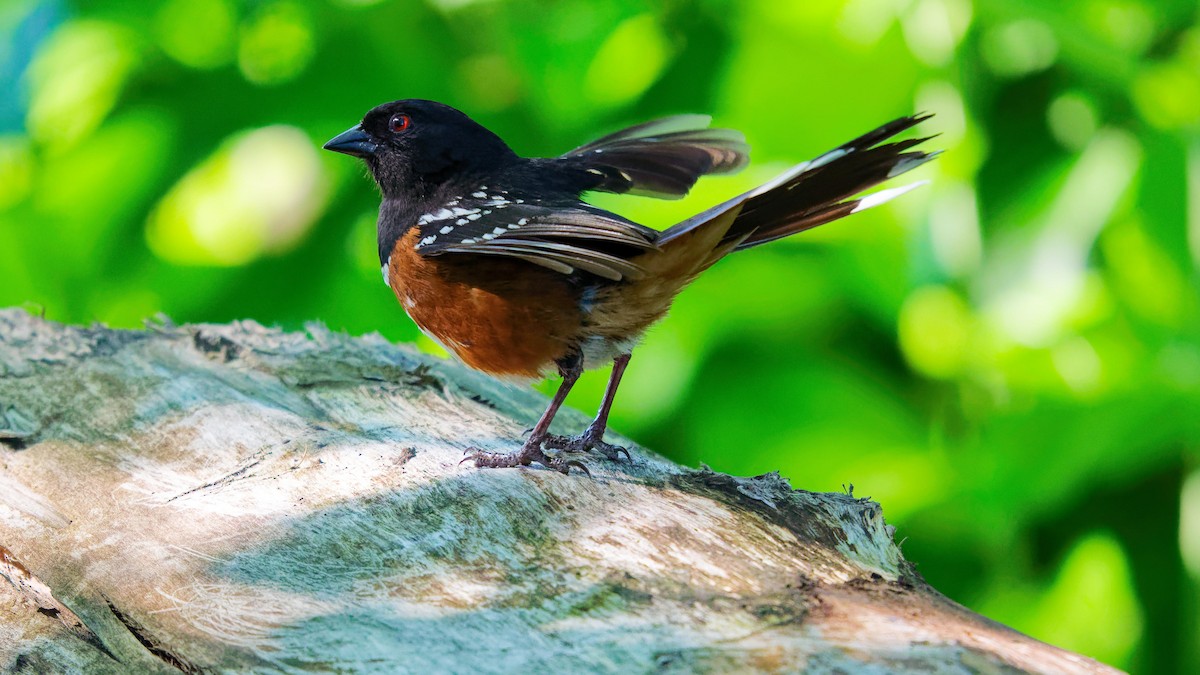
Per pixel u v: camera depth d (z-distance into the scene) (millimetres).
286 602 5156
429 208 7625
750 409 10586
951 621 4723
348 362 8352
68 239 11078
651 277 6777
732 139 8391
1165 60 10430
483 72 11367
